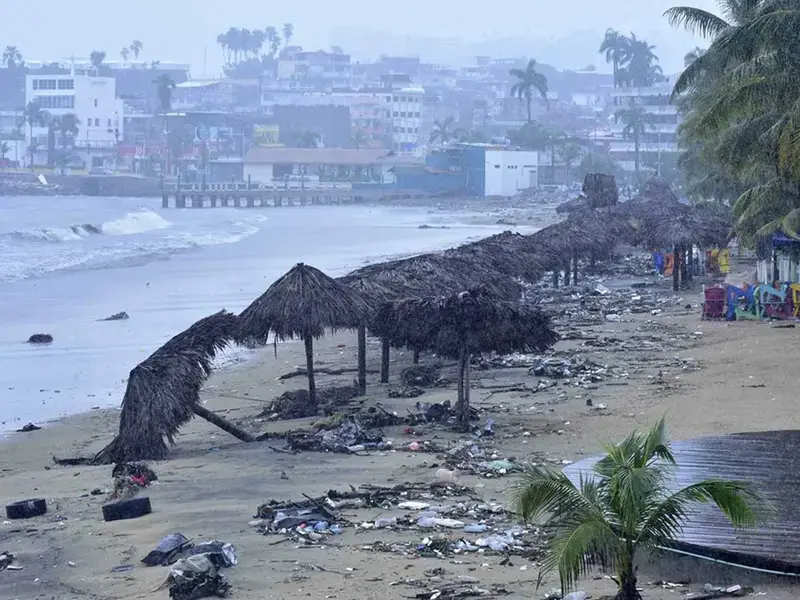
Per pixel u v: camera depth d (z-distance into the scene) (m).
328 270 76.06
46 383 38.16
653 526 13.50
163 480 22.23
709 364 34.22
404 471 22.14
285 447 24.95
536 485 13.81
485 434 25.59
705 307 44.88
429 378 33.81
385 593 14.66
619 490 13.49
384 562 16.06
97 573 16.31
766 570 14.47
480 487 20.73
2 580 16.19
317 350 43.53
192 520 18.81
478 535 17.45
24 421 32.31
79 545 17.83
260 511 18.97
